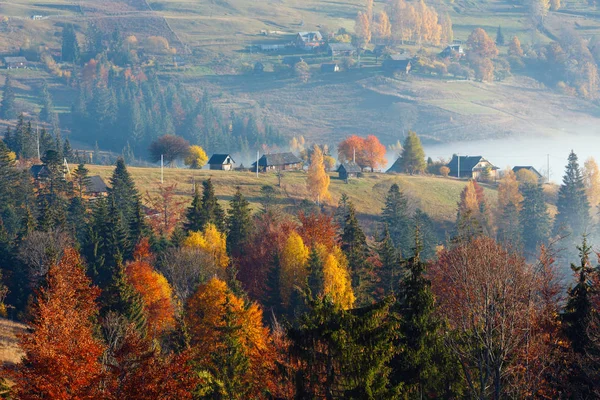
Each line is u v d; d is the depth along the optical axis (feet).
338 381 170.50
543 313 210.79
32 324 211.20
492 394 200.64
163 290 422.41
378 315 176.14
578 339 212.64
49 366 171.01
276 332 258.78
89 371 174.40
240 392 225.15
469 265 208.33
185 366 182.70
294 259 482.69
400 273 467.52
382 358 170.71
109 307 329.72
